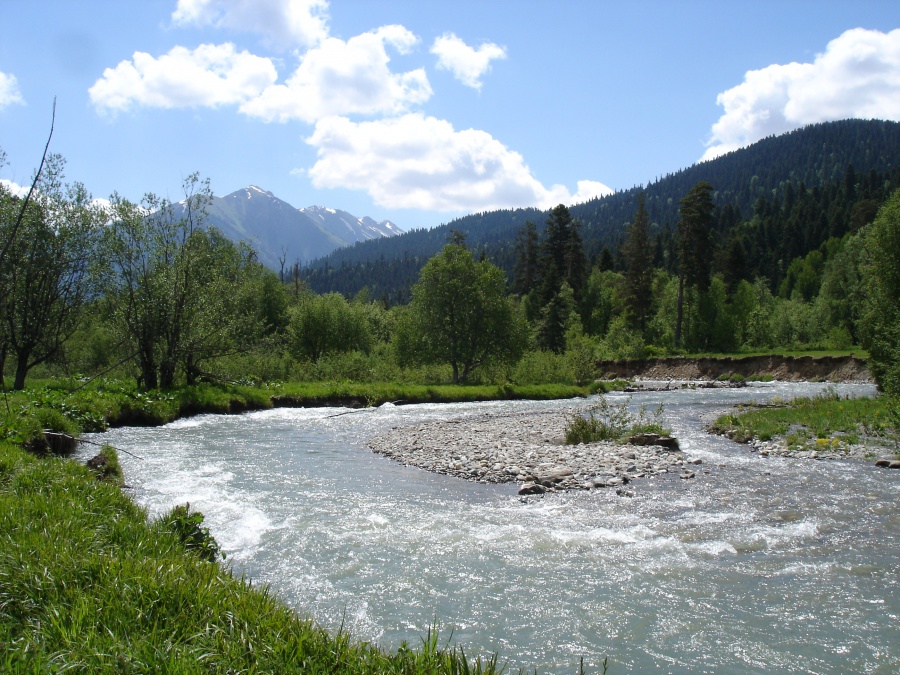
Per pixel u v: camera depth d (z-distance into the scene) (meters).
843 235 123.31
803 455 16.44
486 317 48.38
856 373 51.22
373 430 22.97
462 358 48.19
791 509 10.93
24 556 5.21
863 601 6.97
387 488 12.85
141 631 4.06
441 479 13.97
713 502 11.48
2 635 3.86
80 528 6.41
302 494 12.11
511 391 40.03
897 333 25.98
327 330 54.69
